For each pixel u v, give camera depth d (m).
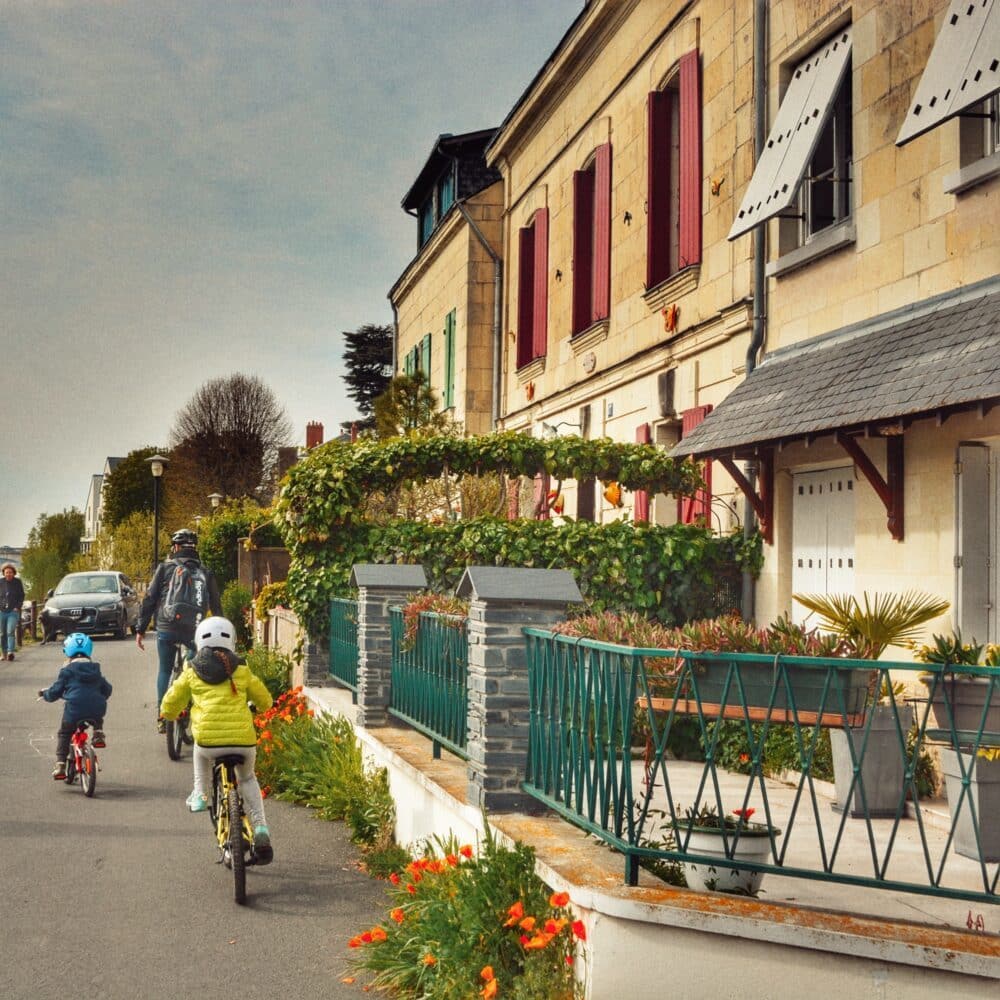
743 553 11.88
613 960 5.05
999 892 5.70
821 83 10.70
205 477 65.12
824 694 5.03
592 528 12.47
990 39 7.70
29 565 57.50
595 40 17.28
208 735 7.57
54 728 14.78
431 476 13.65
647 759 5.39
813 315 10.87
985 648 7.63
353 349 66.94
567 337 19.00
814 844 6.83
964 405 7.29
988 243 8.41
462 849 6.41
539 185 20.86
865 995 4.73
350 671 11.71
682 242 13.95
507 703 6.77
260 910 7.14
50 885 7.61
